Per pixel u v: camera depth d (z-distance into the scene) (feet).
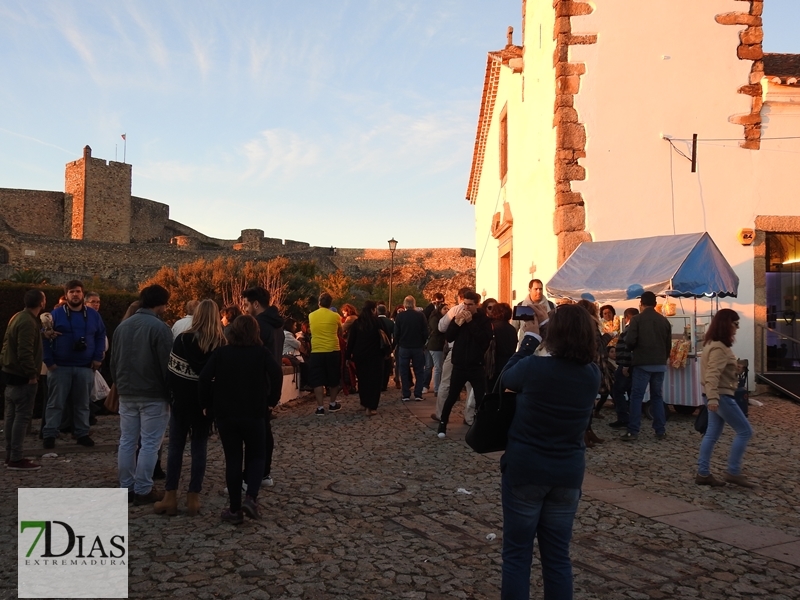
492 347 29.12
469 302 29.17
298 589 13.61
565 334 11.46
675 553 16.10
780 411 35.96
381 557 15.43
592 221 40.37
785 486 22.20
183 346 18.43
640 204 40.63
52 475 22.76
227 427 17.53
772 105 41.52
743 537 17.24
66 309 27.53
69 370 27.25
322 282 127.75
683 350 34.32
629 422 29.48
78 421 27.73
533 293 30.12
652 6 41.22
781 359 42.06
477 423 12.02
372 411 35.91
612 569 15.07
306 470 23.65
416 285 196.13
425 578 14.30
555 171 41.42
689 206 40.81
